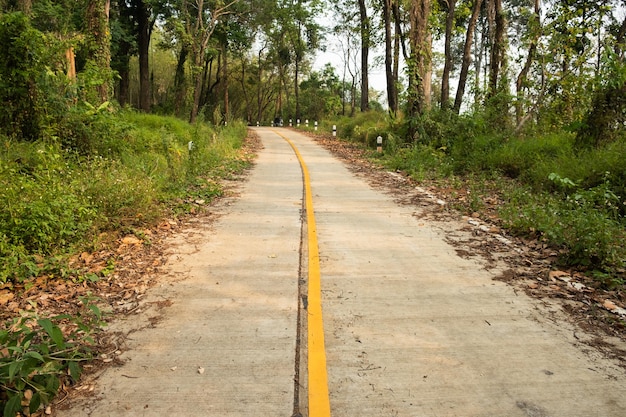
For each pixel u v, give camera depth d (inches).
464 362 149.9
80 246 251.8
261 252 259.4
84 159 405.1
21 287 207.5
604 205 282.7
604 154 381.4
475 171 521.3
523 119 596.7
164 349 157.3
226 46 1747.0
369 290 207.2
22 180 271.7
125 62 1325.0
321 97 2453.2
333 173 571.8
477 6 960.9
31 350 131.9
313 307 189.5
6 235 231.1
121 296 201.5
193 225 317.1
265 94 3056.1
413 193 437.1
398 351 156.5
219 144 742.5
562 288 208.1
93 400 130.1
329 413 125.1
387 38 984.3
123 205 303.3
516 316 182.1
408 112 772.6
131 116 717.3
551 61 644.7
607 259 223.3
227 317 181.0
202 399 131.0
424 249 265.6
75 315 180.5
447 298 198.8
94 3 585.9
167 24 1261.1
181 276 223.8
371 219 335.9
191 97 1192.2
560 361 150.6
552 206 316.8
